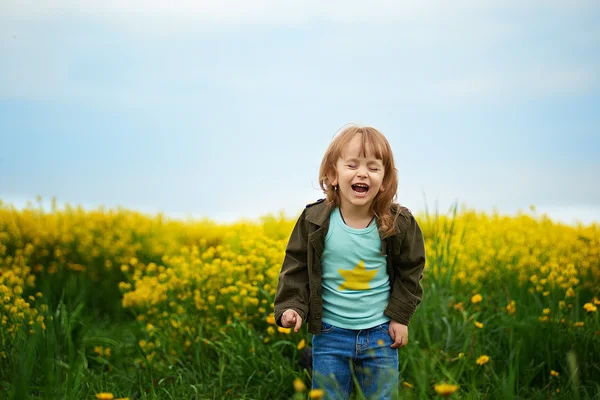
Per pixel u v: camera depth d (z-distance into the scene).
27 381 3.41
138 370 4.59
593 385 4.14
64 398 3.45
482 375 4.20
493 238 8.10
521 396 4.11
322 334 3.48
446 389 2.53
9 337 4.52
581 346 4.48
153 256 8.66
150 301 5.52
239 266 5.67
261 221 9.80
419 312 4.71
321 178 3.49
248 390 4.46
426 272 5.31
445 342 4.59
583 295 5.89
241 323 4.91
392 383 3.32
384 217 3.41
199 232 9.75
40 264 7.80
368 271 3.43
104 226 9.51
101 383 4.14
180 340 5.14
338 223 3.44
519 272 6.59
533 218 9.39
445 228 5.43
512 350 4.48
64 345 4.53
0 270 5.81
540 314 5.18
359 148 3.32
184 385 4.40
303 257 3.52
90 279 7.88
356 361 3.48
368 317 3.43
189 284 5.60
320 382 3.43
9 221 8.57
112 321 7.05
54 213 9.45
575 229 8.70
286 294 3.50
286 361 4.61
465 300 5.42
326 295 3.48
